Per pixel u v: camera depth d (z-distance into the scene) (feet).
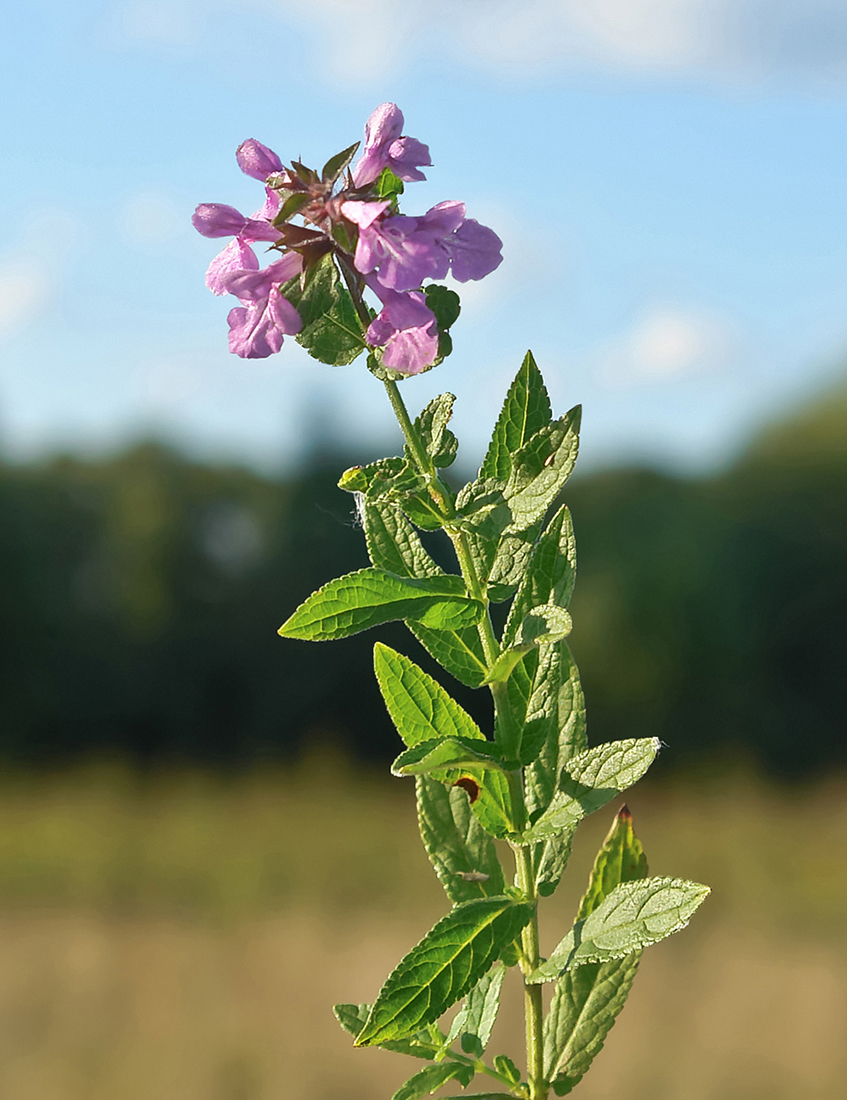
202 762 94.07
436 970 5.68
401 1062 29.45
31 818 72.84
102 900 53.57
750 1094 26.22
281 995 35.91
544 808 6.47
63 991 36.76
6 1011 34.32
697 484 91.40
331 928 46.85
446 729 6.66
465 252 5.46
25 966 40.68
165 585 94.89
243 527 96.99
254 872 57.06
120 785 83.41
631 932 5.65
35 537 93.97
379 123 5.66
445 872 6.75
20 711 93.91
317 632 5.93
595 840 59.88
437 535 56.08
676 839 61.62
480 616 6.18
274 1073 28.48
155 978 38.32
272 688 94.68
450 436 5.99
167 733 94.84
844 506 88.12
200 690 94.89
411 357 5.49
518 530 5.95
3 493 93.30
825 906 45.80
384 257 5.28
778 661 88.02
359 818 72.38
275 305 5.58
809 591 87.81
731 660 87.97
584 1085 27.20
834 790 81.10
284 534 96.17
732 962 37.63
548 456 5.98
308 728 94.12
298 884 55.62
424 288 5.56
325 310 5.60
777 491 89.20
